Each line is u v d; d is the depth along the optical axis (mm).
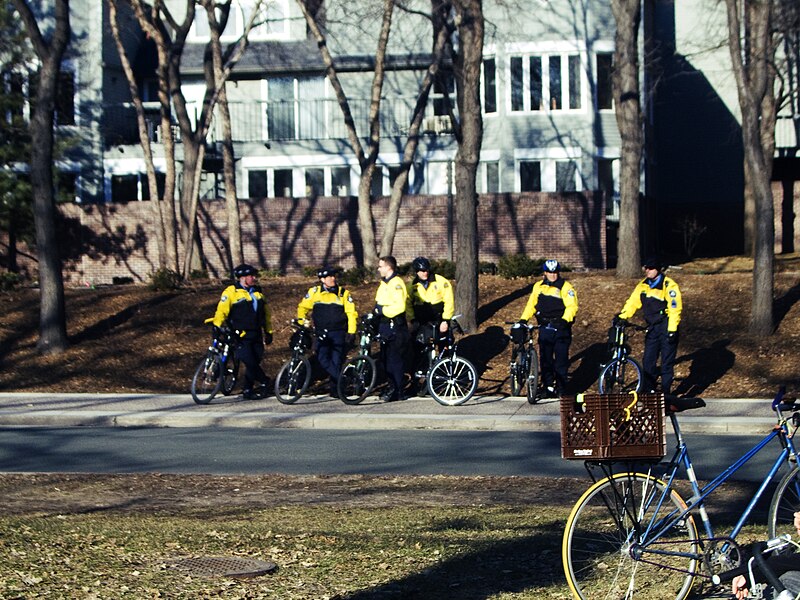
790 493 7812
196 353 24125
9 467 13617
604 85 39031
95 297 27781
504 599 6988
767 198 22844
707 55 44406
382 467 13406
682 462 7363
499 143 39594
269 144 42281
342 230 34344
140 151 42281
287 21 42531
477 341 23641
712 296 25438
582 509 7043
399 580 7438
